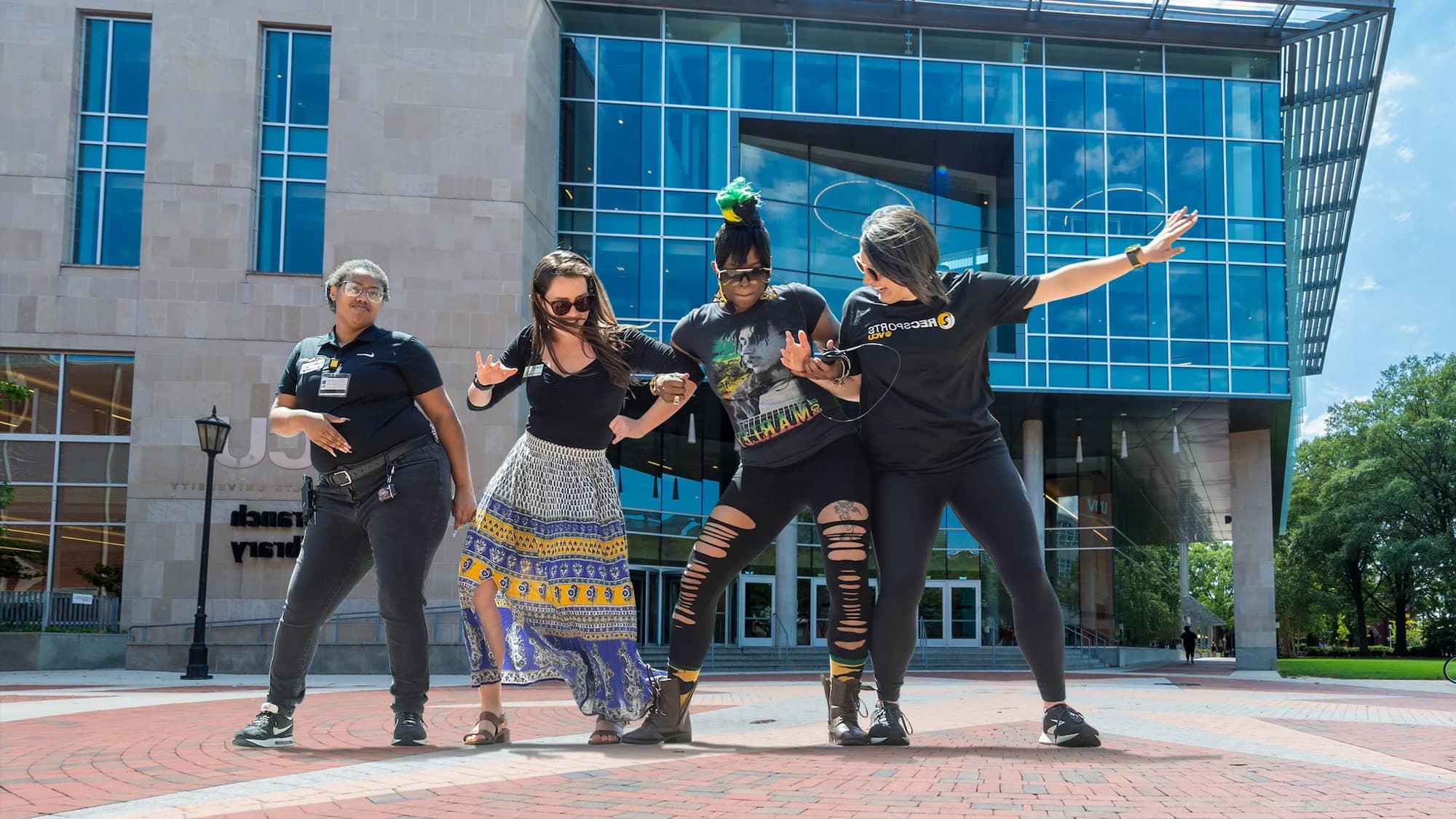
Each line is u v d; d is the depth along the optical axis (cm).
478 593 501
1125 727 734
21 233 2498
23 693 1195
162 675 1973
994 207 3247
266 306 2522
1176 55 3216
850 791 356
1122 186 3152
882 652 506
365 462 491
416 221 2592
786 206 3180
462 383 2548
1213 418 3375
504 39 2681
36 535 2470
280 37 2641
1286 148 3450
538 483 498
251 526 2433
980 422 502
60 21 2555
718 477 3450
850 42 3162
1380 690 1786
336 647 2091
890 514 503
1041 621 500
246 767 428
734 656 2767
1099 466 3997
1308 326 4941
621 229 3005
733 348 500
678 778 388
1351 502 6350
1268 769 455
